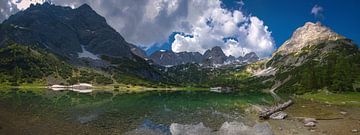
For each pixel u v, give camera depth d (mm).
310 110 74500
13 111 61312
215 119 58281
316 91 152125
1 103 77438
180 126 47062
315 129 46062
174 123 51875
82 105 84062
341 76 162125
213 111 72875
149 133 42781
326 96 128125
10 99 95062
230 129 44250
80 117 57375
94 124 49250
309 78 173000
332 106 86312
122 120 55094
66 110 68875
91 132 42188
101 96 142375
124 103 96500
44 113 60938
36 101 91000
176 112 70062
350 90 139125
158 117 60438
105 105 86750
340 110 74562
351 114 65750
